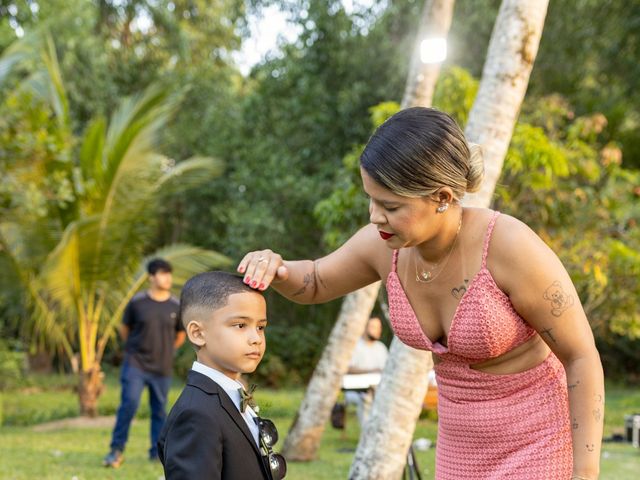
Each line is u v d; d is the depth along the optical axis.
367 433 5.36
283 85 18.50
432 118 2.35
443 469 2.70
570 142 12.12
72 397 16.28
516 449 2.54
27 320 15.27
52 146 11.27
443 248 2.50
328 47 17.50
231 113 21.30
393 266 2.69
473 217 2.52
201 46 22.88
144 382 7.98
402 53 16.53
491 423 2.56
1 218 12.22
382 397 5.35
